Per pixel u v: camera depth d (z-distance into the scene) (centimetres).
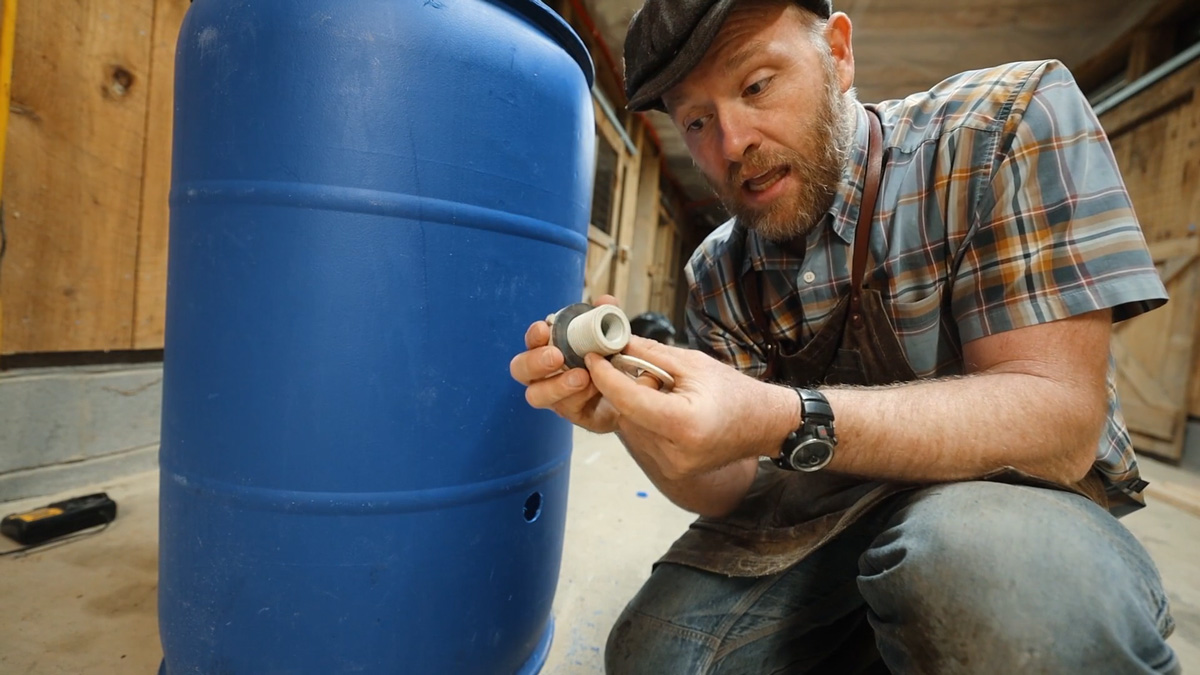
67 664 75
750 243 87
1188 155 246
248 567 62
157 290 142
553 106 72
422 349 63
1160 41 271
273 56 59
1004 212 62
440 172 62
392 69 59
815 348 79
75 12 117
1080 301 57
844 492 77
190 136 63
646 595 77
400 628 66
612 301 53
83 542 107
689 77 67
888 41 303
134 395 138
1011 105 65
